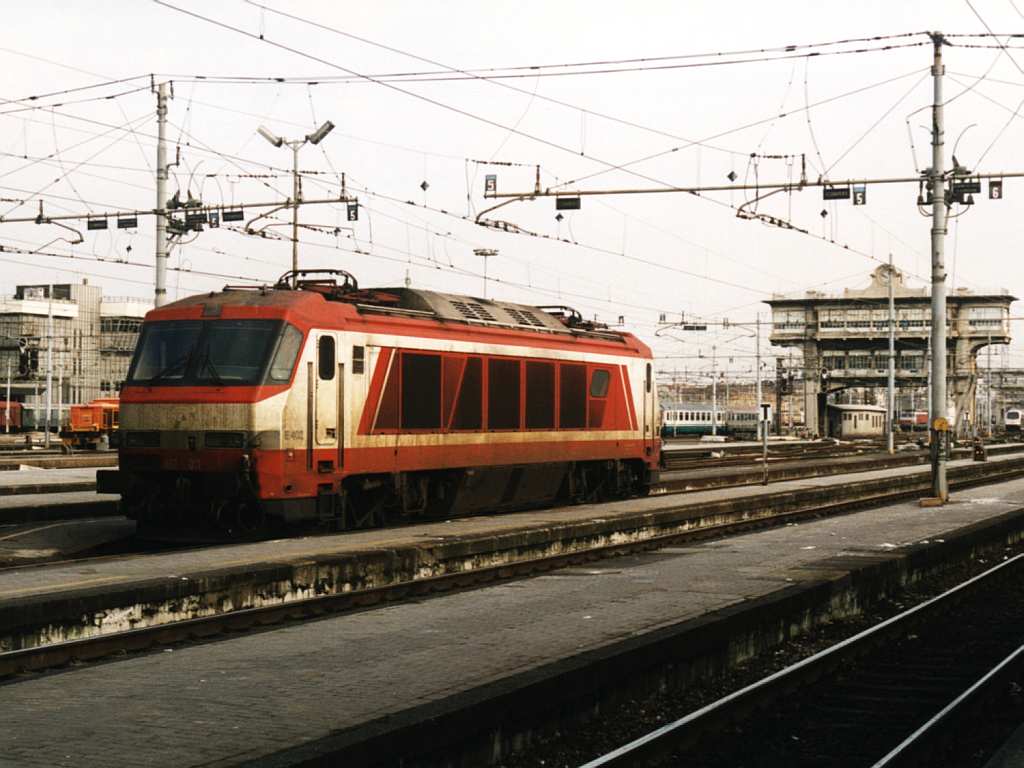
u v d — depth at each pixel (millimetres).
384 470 22484
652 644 10891
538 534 21500
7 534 22156
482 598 15047
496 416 25594
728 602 14344
